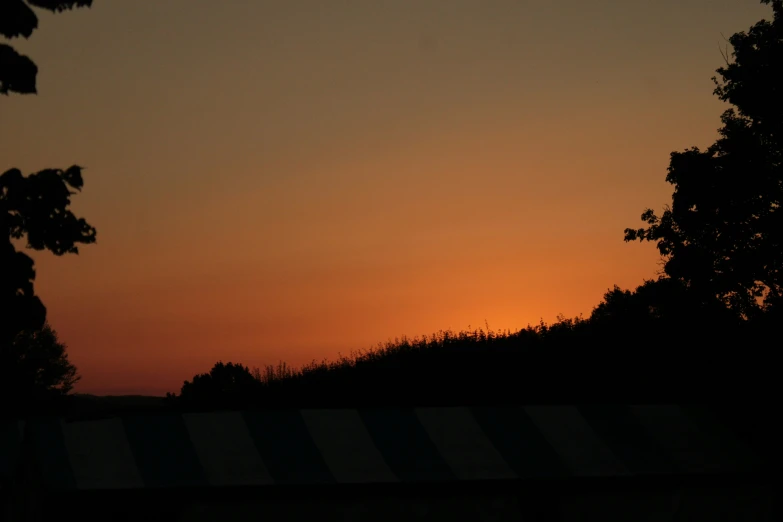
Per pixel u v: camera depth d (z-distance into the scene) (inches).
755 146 2186.3
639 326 2246.6
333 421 872.9
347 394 2180.1
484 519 813.2
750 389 989.8
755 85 2181.3
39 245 769.6
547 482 819.4
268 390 2517.2
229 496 762.2
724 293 2144.4
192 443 812.6
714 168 2224.4
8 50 759.7
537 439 879.1
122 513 742.5
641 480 839.1
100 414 844.6
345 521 785.6
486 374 2135.8
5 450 843.4
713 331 2020.2
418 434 865.5
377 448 839.1
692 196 2236.7
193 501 754.8
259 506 768.9
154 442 808.3
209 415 858.1
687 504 846.5
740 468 860.0
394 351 2529.5
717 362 1141.1
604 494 836.0
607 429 913.5
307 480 778.8
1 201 754.8
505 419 909.2
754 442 908.6
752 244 2175.2
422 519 799.1
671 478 842.8
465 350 2369.6
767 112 2190.0
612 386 1870.1
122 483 746.8
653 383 1809.8
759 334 1599.4
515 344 2372.0
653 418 940.0
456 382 2110.0
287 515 774.5
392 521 792.9
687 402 986.1
